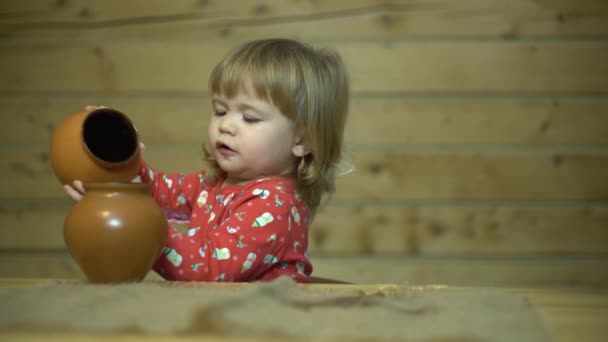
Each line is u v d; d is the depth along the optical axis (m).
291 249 1.18
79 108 2.21
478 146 2.20
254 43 1.28
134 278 0.82
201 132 2.20
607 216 2.21
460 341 0.55
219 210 1.21
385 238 2.22
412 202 2.22
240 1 2.20
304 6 2.19
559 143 2.20
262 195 1.17
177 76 2.20
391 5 2.19
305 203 1.27
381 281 2.21
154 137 2.20
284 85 1.21
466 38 2.19
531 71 2.19
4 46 2.20
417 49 2.19
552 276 2.22
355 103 2.19
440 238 2.22
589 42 2.19
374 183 2.21
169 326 0.58
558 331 0.61
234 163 1.21
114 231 0.79
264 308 0.64
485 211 2.21
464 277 2.22
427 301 0.68
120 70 2.20
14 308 0.63
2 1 2.20
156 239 0.82
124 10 2.20
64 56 2.20
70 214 0.81
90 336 0.56
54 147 0.94
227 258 1.07
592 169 2.21
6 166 2.22
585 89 2.19
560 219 2.21
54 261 2.23
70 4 2.20
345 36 2.19
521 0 2.18
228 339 0.55
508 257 2.22
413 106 2.19
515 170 2.21
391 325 0.59
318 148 1.28
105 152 0.98
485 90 2.19
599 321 0.65
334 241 2.22
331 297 0.68
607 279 2.21
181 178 1.37
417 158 2.20
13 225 2.23
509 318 0.62
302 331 0.57
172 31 2.20
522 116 2.20
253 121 1.21
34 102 2.21
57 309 0.63
